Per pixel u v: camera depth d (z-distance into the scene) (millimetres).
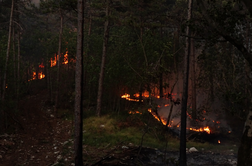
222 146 13070
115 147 11281
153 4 19094
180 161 8453
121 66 17781
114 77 18047
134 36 19938
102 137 12859
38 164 8758
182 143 8523
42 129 14344
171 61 16891
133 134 13703
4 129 12648
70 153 10094
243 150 4398
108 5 17734
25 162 8883
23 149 10367
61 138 12797
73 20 22391
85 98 22812
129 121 15531
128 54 17625
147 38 16750
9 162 8773
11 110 14055
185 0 19828
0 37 22594
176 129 15609
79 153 7754
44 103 24156
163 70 8164
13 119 13125
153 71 8102
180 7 20172
